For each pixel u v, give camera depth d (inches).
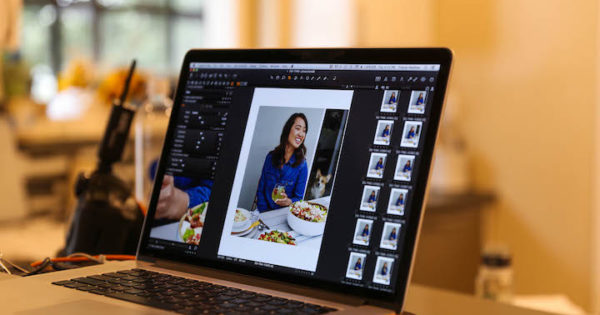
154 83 56.7
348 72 31.6
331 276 28.9
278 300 28.1
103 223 41.9
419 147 28.5
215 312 26.0
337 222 29.5
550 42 112.8
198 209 34.0
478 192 122.0
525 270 117.8
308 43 180.7
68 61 194.5
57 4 193.8
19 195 140.5
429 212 104.7
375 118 30.0
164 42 212.5
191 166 34.9
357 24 161.2
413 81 29.7
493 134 122.7
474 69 126.3
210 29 214.5
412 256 27.3
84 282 30.9
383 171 29.0
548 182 114.0
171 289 29.6
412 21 142.3
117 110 43.3
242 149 33.4
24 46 189.2
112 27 203.6
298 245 30.3
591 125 107.0
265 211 31.7
